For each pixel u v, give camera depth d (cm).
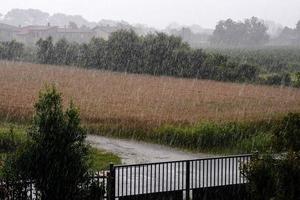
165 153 2469
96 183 1180
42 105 1144
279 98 4834
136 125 2939
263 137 2614
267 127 2930
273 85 6338
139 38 7575
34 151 1120
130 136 2900
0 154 2244
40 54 8619
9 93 4478
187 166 1409
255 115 3381
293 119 1598
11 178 1124
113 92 4981
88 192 1157
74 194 1135
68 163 1127
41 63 8606
